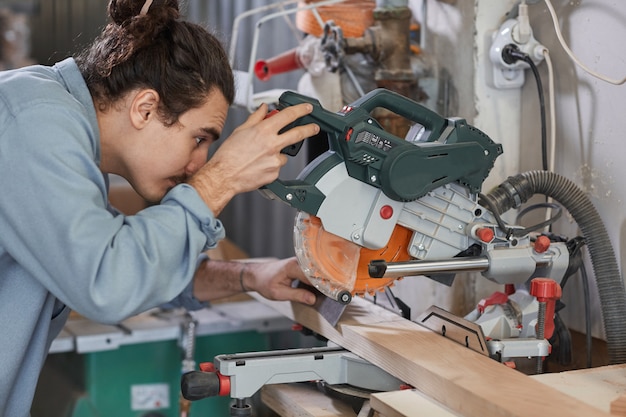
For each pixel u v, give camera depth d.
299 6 1.92
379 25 1.75
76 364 2.13
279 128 1.28
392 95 1.34
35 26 3.73
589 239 1.45
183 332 2.06
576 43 1.57
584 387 1.21
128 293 1.18
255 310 2.24
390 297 1.59
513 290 1.49
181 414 1.96
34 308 1.31
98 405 2.07
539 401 1.08
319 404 1.43
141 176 1.35
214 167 1.27
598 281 1.44
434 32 1.77
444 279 1.44
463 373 1.19
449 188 1.37
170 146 1.32
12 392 1.37
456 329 1.36
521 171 1.72
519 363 1.43
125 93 1.29
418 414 1.15
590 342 1.47
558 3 1.60
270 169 1.28
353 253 1.38
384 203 1.33
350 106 1.33
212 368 1.39
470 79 1.67
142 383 2.09
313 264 1.37
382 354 1.34
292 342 2.30
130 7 1.35
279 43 2.61
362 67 1.81
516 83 1.66
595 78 1.53
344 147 1.30
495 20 1.65
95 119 1.30
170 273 1.23
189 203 1.24
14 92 1.22
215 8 3.02
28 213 1.17
